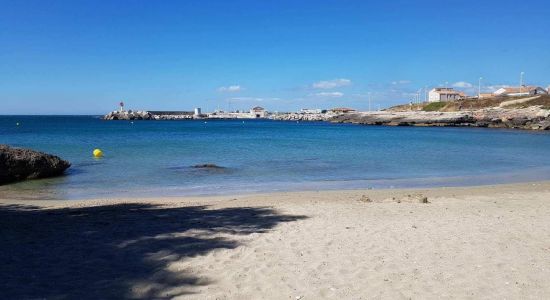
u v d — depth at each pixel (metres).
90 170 22.78
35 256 7.14
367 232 8.90
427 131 80.75
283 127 106.12
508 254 7.30
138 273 6.31
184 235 8.62
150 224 9.72
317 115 184.12
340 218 10.42
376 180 19.94
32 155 19.94
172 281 5.99
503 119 93.00
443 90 158.00
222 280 6.04
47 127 91.75
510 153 34.34
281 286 5.82
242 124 132.50
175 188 17.62
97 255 7.21
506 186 17.52
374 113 136.62
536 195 14.66
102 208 12.41
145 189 17.39
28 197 15.46
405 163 26.98
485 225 9.57
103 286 5.78
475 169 24.31
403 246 7.82
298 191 16.69
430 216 10.68
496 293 5.57
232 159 28.64
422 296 5.48
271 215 10.85
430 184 18.70
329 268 6.59
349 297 5.45
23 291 5.54
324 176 21.23
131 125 110.00
